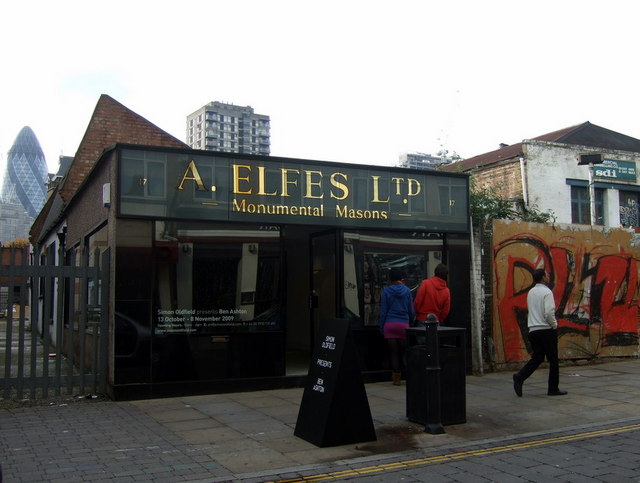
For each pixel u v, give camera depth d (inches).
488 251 431.2
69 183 591.2
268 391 349.1
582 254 470.0
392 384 375.9
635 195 757.3
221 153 349.7
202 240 343.3
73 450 224.7
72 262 451.2
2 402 311.1
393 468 207.9
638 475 199.5
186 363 333.1
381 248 397.4
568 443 241.9
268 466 208.5
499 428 267.0
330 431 233.8
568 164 708.0
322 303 423.5
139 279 326.6
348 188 385.7
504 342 426.9
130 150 329.1
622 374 419.2
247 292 351.3
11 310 316.5
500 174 709.9
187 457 217.5
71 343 327.0
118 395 317.1
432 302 372.2
